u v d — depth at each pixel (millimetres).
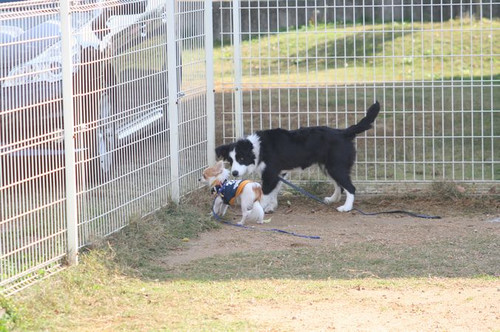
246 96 19109
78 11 7887
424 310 6793
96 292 7246
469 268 8078
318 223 10117
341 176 10672
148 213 9648
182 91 10562
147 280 7770
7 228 7074
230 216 10445
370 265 8227
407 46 23766
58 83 7621
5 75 7020
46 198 7531
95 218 8406
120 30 8859
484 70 22062
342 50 23438
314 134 10727
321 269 8117
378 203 11031
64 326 6422
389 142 14195
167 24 10062
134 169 9289
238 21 11414
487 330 6285
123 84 8969
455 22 25266
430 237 9297
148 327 6418
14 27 7156
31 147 7293
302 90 19484
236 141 10820
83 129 8109
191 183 10883
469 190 11109
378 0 25141
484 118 16188
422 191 11258
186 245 9078
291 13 24703
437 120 16094
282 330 6324
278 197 11391
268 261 8422
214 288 7480
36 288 7074
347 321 6539
